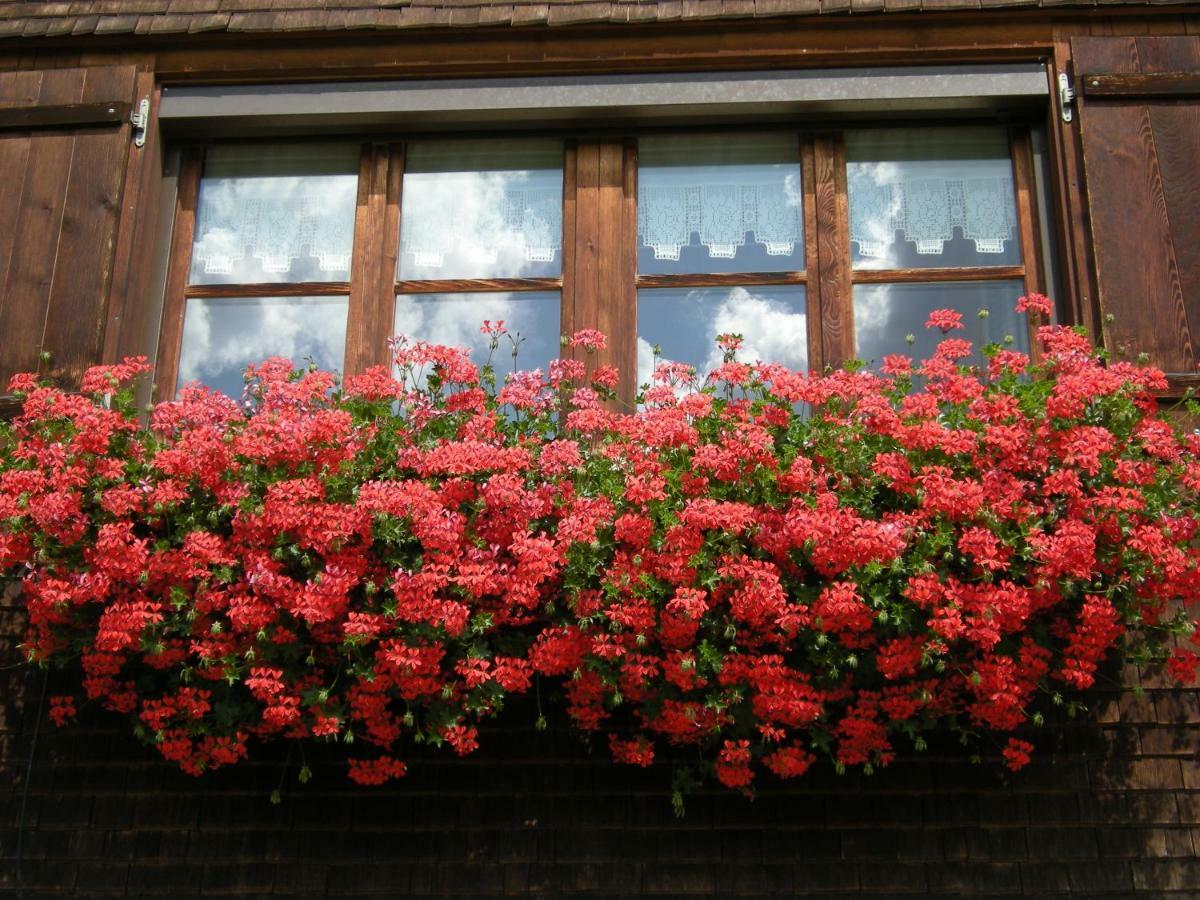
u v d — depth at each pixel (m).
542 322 4.09
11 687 3.58
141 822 3.45
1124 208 3.86
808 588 3.10
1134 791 3.35
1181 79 3.98
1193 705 3.41
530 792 3.41
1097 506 3.08
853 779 3.39
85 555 3.24
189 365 4.11
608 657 3.06
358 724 3.46
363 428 3.35
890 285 4.07
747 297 4.08
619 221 4.14
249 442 3.21
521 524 3.18
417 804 3.43
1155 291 3.76
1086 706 3.42
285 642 3.20
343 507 3.19
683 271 4.11
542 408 3.49
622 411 3.93
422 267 4.18
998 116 4.18
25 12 4.30
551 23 4.16
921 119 4.20
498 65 4.17
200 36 4.23
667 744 3.42
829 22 4.13
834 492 3.21
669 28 4.16
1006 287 4.05
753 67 4.15
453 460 3.18
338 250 4.21
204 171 4.32
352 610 3.24
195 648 3.14
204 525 3.29
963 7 4.09
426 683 3.13
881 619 2.97
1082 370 3.23
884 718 3.27
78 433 3.30
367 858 3.39
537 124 4.23
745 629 3.14
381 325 4.11
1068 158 3.96
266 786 3.46
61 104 4.18
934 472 3.12
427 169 4.28
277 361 3.53
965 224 4.12
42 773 3.50
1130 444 3.23
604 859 3.35
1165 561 3.01
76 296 3.94
